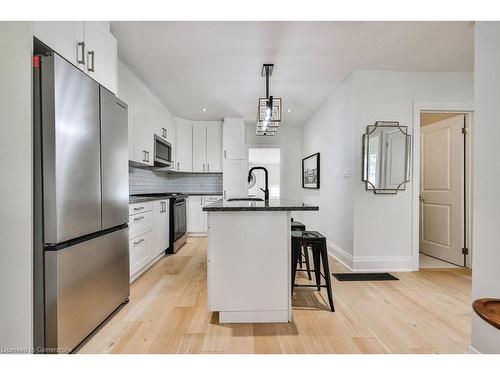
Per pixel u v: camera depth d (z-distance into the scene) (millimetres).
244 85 3740
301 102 4520
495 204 1435
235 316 2025
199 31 2439
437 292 2645
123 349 1677
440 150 3879
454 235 3635
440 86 3340
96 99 1831
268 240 2029
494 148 1435
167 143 4594
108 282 2018
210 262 2014
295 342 1771
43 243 1452
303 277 3092
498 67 1412
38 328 1460
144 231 3168
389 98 3303
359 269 3287
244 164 5445
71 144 1568
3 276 1434
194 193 5766
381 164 3281
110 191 2014
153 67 3168
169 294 2576
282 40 2594
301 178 6207
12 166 1429
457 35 2527
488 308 1029
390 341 1786
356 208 3285
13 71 1436
